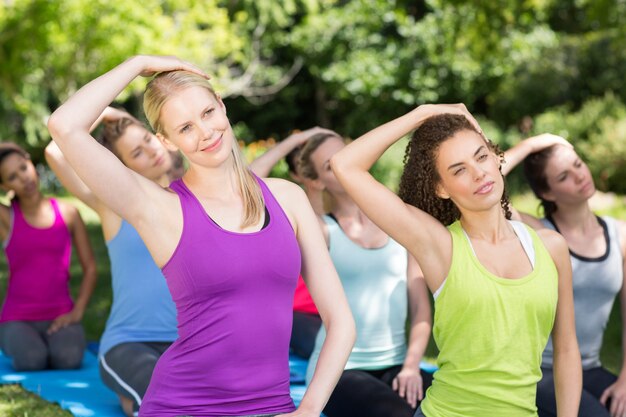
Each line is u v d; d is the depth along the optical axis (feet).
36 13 45.32
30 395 17.40
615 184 52.54
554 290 10.16
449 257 10.24
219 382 9.39
